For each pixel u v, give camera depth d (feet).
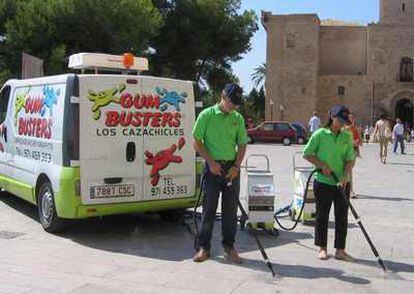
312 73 254.68
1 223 33.53
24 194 34.37
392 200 46.11
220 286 22.48
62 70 116.78
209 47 158.51
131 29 125.70
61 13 120.88
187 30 153.99
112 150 29.84
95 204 29.48
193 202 32.22
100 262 25.63
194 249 28.14
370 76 254.47
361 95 255.70
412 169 77.10
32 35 120.67
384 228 34.22
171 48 156.97
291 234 31.89
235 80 173.17
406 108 253.65
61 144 29.55
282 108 257.34
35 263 25.27
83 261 25.75
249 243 29.66
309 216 34.40
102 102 29.66
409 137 204.85
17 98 36.01
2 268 24.41
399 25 251.80
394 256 27.71
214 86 169.68
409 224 35.65
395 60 252.21
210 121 25.50
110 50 125.49
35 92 33.37
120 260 26.03
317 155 26.37
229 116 25.59
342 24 280.10
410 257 27.61
